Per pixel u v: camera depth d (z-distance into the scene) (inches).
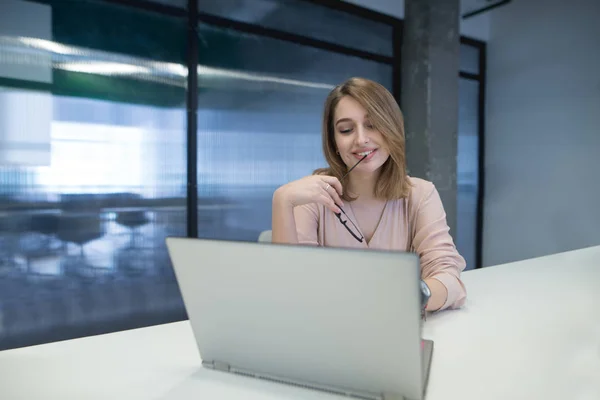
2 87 101.2
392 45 162.2
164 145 123.9
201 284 24.6
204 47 126.6
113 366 27.8
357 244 51.8
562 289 46.6
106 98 114.7
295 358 23.8
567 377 25.1
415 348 20.1
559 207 158.6
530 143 167.3
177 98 124.8
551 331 33.3
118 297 121.4
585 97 148.6
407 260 18.5
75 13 108.9
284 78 144.0
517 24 169.5
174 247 24.5
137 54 118.0
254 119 139.1
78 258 115.1
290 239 44.5
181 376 26.2
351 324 21.2
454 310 39.2
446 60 141.6
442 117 141.6
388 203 51.9
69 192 112.1
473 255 190.1
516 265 60.4
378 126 44.8
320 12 146.3
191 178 126.5
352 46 153.8
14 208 105.6
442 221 49.8
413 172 144.6
